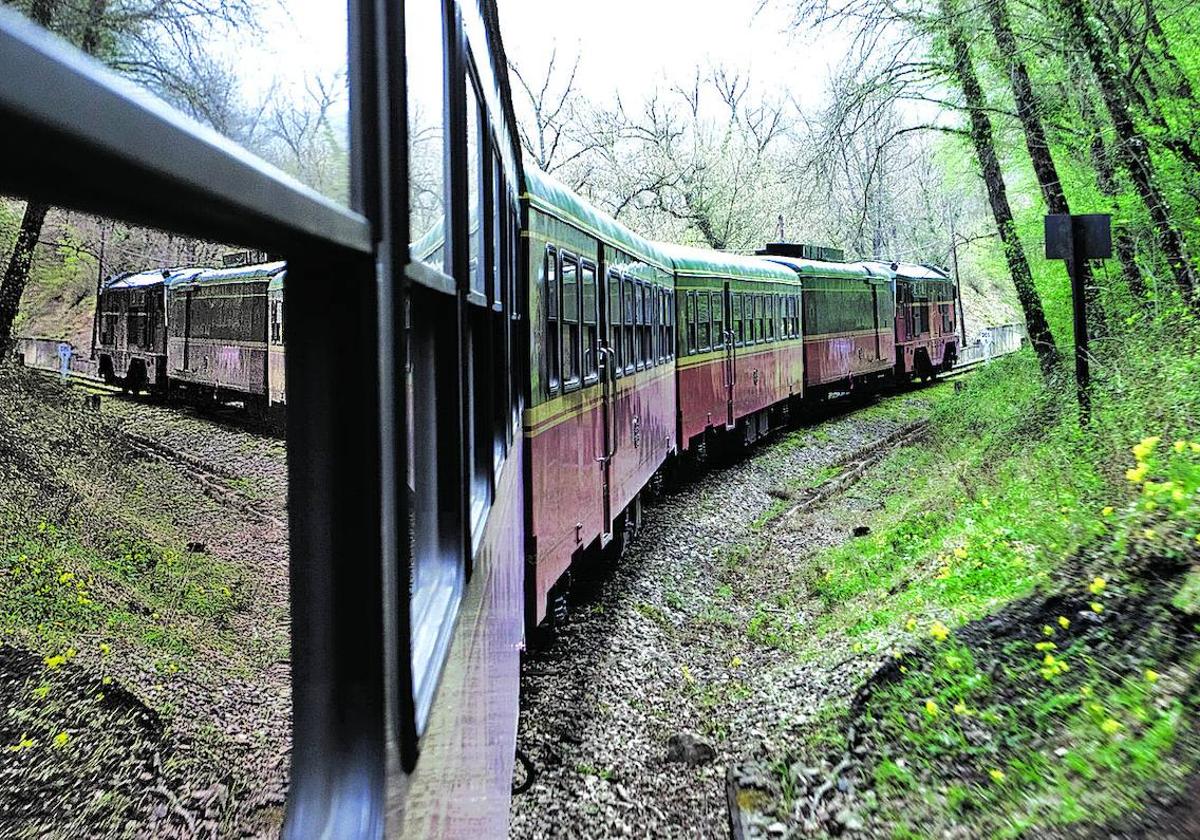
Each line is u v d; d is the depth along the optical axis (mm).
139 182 865
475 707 2953
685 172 40375
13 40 646
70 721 1470
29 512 1528
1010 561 8219
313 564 1563
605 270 9461
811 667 7797
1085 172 14602
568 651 8562
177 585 1750
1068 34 11805
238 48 1038
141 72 833
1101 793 4504
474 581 3129
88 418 1622
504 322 5375
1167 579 6113
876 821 5047
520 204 6535
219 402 1924
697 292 15578
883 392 31328
